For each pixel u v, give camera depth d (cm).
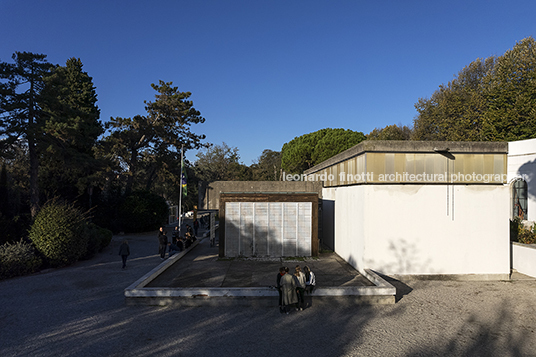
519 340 748
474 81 4453
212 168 6050
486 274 1220
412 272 1216
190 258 1527
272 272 1236
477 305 968
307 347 711
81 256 1631
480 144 1233
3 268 1268
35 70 2158
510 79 3197
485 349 706
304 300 970
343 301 977
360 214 1264
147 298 965
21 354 672
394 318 872
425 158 1229
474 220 1230
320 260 1475
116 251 1922
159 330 792
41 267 1478
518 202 1892
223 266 1345
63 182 2645
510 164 1906
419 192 1225
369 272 1146
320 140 4491
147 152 3891
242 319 862
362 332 786
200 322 841
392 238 1217
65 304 979
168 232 2788
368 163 1216
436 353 688
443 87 4797
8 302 998
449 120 4138
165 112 3625
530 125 2939
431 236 1222
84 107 3216
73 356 664
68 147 2367
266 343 727
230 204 1548
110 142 3266
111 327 809
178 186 4162
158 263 1573
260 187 2183
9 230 1625
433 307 951
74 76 3288
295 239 1553
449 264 1220
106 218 2761
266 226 1552
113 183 3325
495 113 3164
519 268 1333
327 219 1867
